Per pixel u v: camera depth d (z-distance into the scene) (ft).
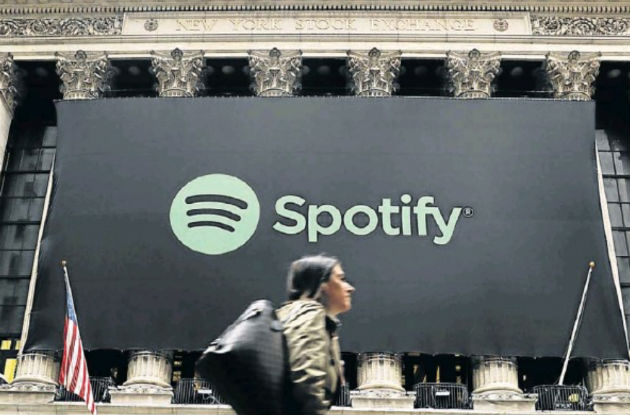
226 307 89.45
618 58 105.50
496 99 97.86
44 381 87.76
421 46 106.01
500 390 86.38
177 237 92.58
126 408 83.87
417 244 91.81
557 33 107.96
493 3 109.19
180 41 106.83
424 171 94.84
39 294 90.63
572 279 89.97
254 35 106.63
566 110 97.35
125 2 109.91
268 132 96.94
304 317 12.21
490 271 90.33
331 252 91.50
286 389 11.66
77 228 93.25
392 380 87.30
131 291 90.33
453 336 87.40
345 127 96.89
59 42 107.34
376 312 88.22
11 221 104.12
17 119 111.14
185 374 94.73
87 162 96.22
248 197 94.02
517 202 93.35
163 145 96.58
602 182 101.09
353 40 106.22
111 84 109.09
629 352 94.63
